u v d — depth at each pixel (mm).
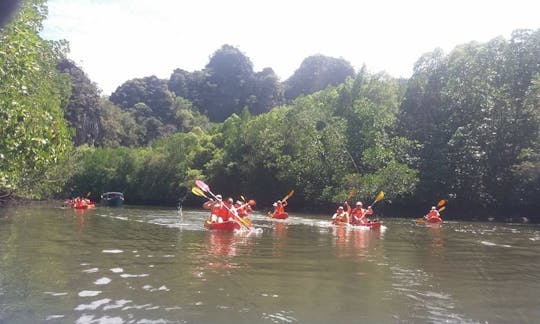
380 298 6078
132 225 17281
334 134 34219
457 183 29938
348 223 18734
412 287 6766
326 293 6281
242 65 99562
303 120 37094
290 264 8516
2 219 20234
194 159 48906
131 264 8250
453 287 6828
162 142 61000
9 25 9969
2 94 9617
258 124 40750
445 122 31594
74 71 76812
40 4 15492
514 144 29016
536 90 27484
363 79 39031
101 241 11758
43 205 39062
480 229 18922
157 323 4883
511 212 30188
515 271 8273
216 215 15977
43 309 5305
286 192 37594
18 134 9734
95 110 76938
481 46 31641
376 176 29172
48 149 10602
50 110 14383
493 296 6320
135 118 90500
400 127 33938
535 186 27438
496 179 29453
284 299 5934
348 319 5164
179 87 103625
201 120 90938
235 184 42781
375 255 9984
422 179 30297
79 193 60688
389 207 31234
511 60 29922
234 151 42281
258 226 17719
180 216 24078
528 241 13844
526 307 5777
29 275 7129
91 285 6508
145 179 53031
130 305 5520
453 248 11625
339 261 9000
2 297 5793
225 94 98062
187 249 10383
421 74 33781
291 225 18625
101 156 61500
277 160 36375
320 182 34188
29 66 9984
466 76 31281
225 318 5102
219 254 9641
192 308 5449
